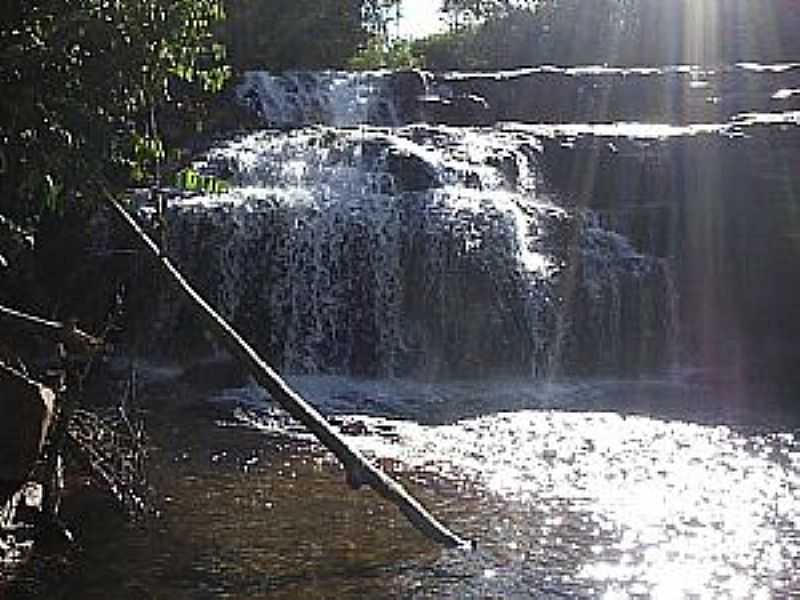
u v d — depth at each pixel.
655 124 27.67
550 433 14.46
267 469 12.38
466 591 8.87
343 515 10.79
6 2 10.17
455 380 19.17
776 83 27.56
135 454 11.84
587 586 9.01
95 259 18.50
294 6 33.53
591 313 20.08
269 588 8.90
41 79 10.32
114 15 10.49
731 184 21.03
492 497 11.41
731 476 12.36
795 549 9.93
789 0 37.12
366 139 22.23
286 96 27.80
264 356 19.14
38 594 8.69
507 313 19.59
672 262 20.95
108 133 10.82
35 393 9.73
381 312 19.45
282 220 19.38
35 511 10.02
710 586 9.04
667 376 19.83
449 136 23.08
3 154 10.41
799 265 20.16
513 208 20.02
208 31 13.80
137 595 8.70
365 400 16.56
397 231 19.56
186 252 19.02
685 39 38.97
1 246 13.16
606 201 22.17
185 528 10.34
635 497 11.49
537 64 42.97
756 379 18.97
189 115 19.80
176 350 18.50
